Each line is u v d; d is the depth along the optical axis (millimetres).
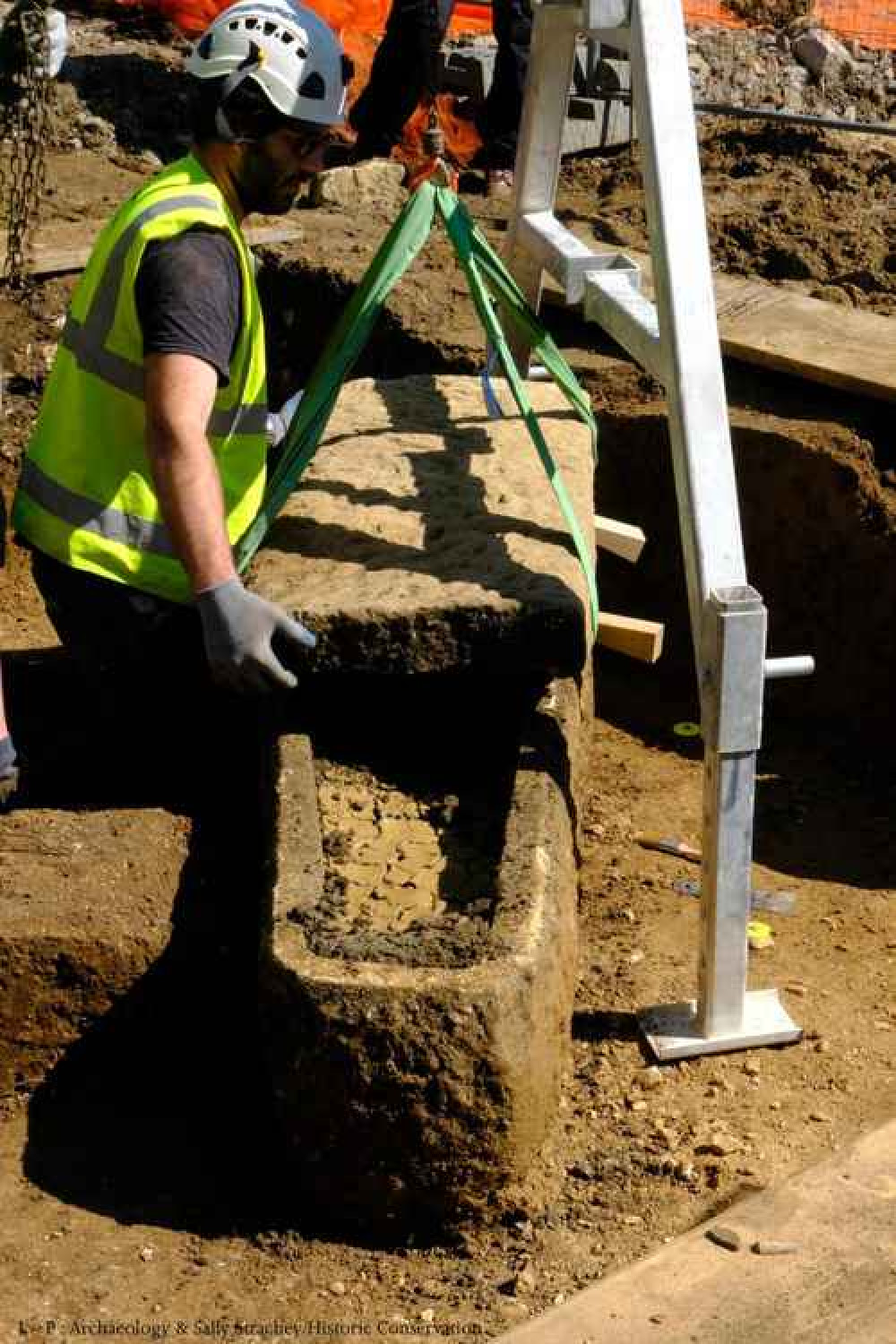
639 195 7957
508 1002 3158
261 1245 3346
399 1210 3287
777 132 8484
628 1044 3893
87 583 3957
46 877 3758
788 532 5391
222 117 3779
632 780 5125
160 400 3533
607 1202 3432
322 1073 3162
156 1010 3713
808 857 4734
